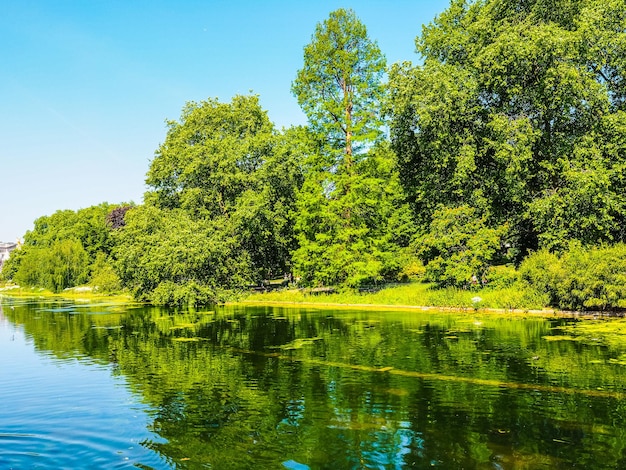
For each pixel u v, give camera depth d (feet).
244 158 107.14
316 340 41.75
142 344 42.60
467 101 75.00
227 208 103.81
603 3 70.69
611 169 67.21
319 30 101.91
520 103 75.46
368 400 23.53
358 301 79.41
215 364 32.99
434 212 77.00
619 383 25.55
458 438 18.43
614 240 73.77
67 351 40.24
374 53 102.63
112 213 223.10
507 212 80.53
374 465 16.22
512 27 72.69
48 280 174.50
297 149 107.96
